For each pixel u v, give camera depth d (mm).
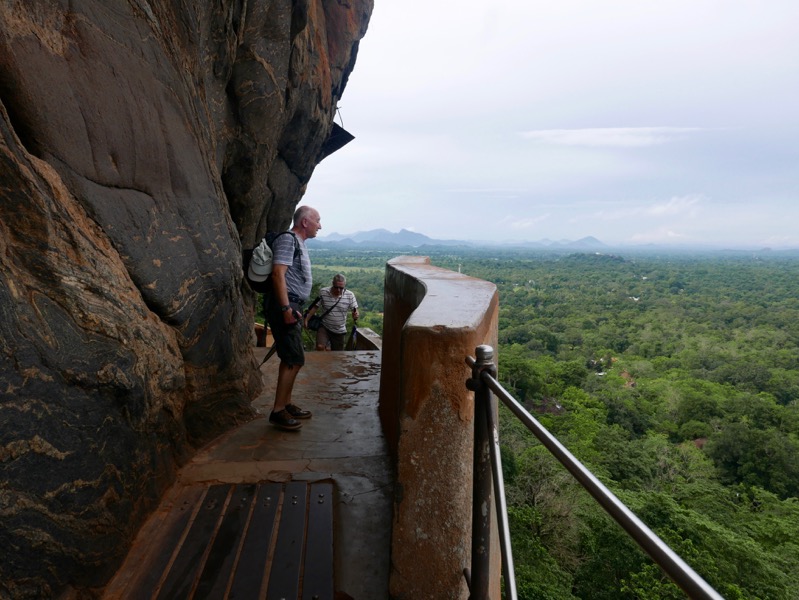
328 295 7387
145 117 2639
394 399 3320
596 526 22656
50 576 1728
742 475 47562
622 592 19906
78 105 2074
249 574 2156
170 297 2746
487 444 1541
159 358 2617
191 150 3270
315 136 9625
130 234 2385
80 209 2047
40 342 1684
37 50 1872
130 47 2557
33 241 1731
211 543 2363
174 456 3000
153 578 2119
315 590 2090
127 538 2258
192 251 3084
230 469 3113
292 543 2391
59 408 1767
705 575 20906
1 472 1511
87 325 1951
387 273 4195
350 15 10312
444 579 1776
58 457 1755
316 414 4207
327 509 2719
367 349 7680
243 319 4398
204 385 3426
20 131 1828
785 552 27141
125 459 2252
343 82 12344
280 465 3203
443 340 1697
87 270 1990
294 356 3762
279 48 6070
